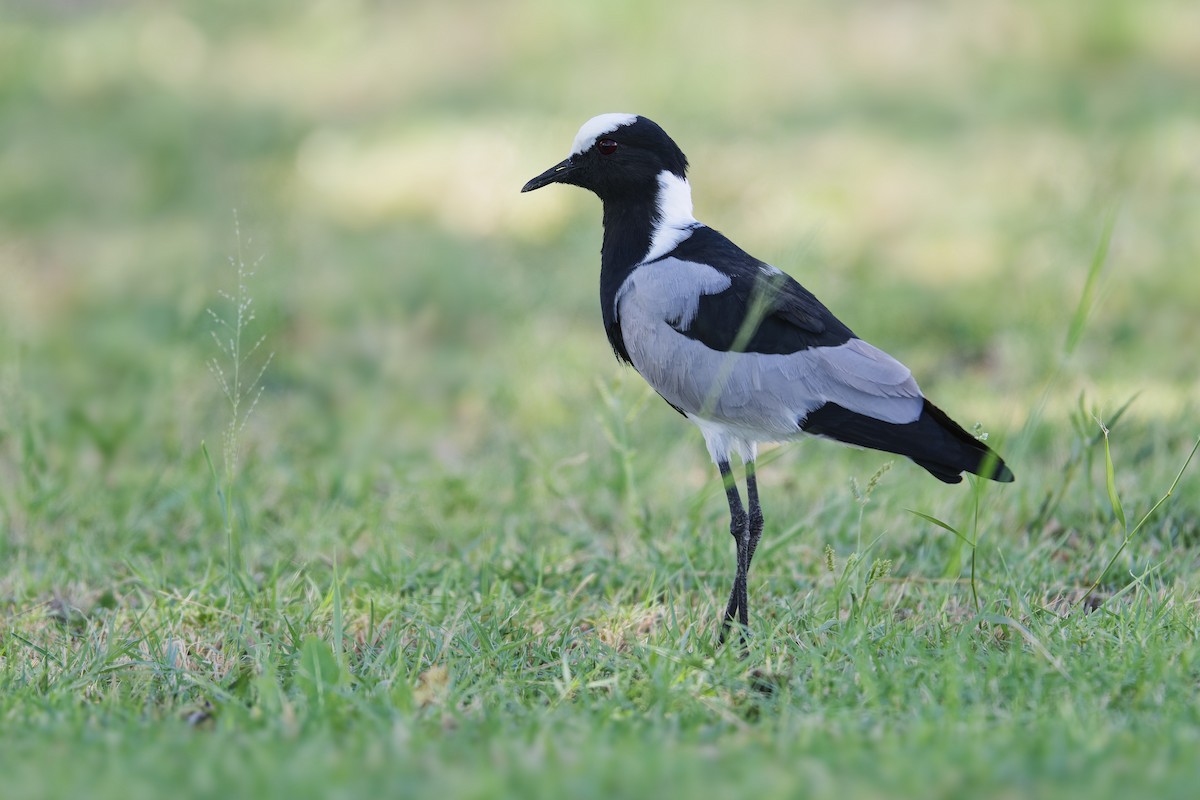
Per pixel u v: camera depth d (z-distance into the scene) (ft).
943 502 36.11
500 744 21.39
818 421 29.53
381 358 52.65
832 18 90.84
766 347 29.84
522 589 32.83
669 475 40.19
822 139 73.10
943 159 69.56
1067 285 51.62
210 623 30.07
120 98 87.45
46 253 66.54
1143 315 51.13
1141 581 28.81
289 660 27.43
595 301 54.60
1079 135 70.79
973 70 83.20
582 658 27.58
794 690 25.50
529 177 62.69
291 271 58.85
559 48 90.58
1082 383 45.47
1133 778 19.51
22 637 28.35
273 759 20.43
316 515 37.32
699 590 31.86
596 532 36.47
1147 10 85.71
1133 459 38.75
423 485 39.45
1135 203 59.98
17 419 42.22
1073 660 25.38
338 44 93.71
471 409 49.32
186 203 71.67
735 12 91.61
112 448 41.98
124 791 19.25
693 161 59.62
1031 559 32.22
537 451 41.70
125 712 24.41
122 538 36.52
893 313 52.39
